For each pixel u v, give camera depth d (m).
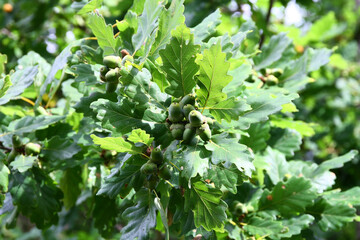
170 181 0.87
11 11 1.68
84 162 1.02
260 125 1.04
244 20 1.32
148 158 0.82
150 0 0.89
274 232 0.95
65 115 1.01
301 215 0.99
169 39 0.85
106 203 1.13
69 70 0.96
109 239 1.15
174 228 1.03
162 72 0.81
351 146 2.10
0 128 1.02
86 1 0.99
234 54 0.92
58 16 1.71
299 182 0.98
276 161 1.08
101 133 1.01
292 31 1.67
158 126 0.82
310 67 1.11
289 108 0.95
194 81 0.80
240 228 0.97
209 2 1.41
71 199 1.13
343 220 1.00
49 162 1.02
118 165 0.87
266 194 1.00
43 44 1.56
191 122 0.77
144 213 0.85
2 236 2.70
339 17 2.79
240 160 0.76
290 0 1.49
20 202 0.98
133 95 0.81
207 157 0.78
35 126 0.98
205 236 0.90
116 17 1.35
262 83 1.11
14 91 0.91
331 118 2.27
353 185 1.80
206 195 0.82
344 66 2.14
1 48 1.64
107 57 0.85
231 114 0.79
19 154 0.98
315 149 2.13
